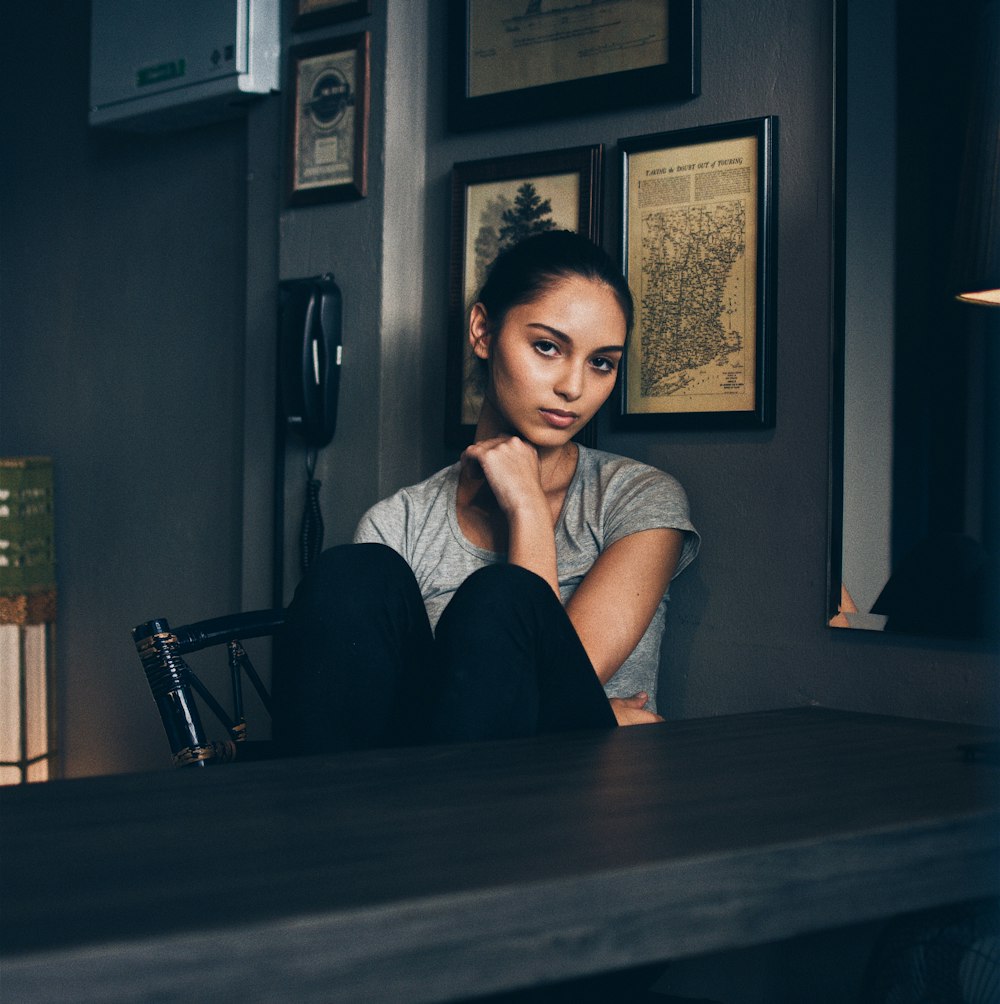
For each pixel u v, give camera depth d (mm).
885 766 1062
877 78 1665
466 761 1020
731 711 1831
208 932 522
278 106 2416
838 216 1713
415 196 2240
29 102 3121
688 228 1876
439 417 2215
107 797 850
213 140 2688
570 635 1270
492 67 2117
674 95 1894
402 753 1060
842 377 1707
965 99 1533
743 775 986
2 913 552
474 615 1200
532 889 609
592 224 1979
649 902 653
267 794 864
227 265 2658
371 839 714
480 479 1773
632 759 1054
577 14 2012
